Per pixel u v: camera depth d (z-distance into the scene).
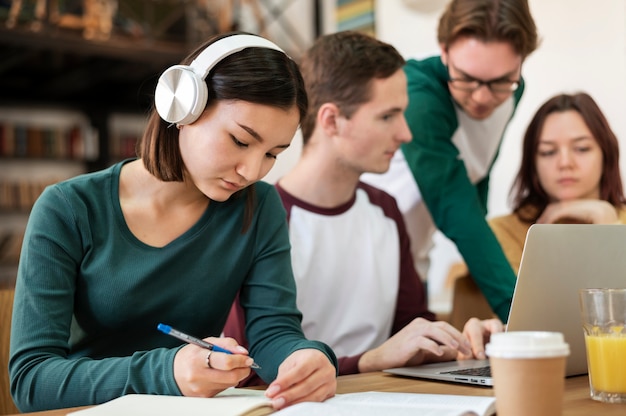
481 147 2.21
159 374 1.06
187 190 1.30
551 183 2.18
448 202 2.03
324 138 1.76
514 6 1.92
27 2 4.87
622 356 1.04
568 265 1.24
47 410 1.10
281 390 1.02
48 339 1.15
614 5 2.76
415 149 2.06
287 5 5.68
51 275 1.19
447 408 0.92
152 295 1.28
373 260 1.80
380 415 0.88
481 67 1.96
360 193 1.89
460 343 1.45
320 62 1.76
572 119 2.15
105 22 5.12
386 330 1.82
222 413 0.92
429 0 3.75
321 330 1.75
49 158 5.59
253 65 1.15
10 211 5.55
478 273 1.98
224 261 1.34
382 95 1.72
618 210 2.15
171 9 5.34
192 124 1.18
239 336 1.62
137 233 1.29
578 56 2.92
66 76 5.50
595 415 0.95
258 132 1.15
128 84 5.71
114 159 5.83
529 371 0.81
